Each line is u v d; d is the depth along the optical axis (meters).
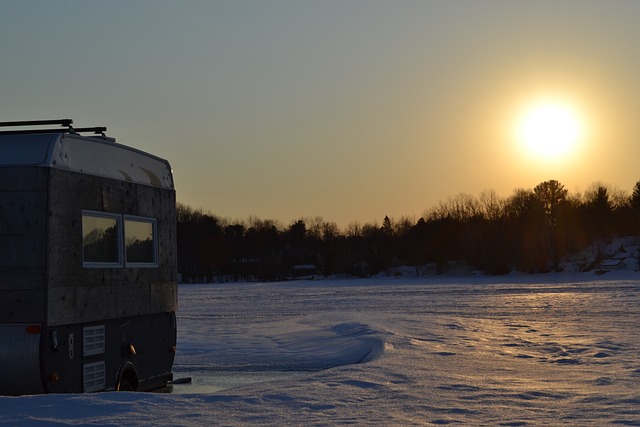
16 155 9.49
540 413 9.65
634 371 14.09
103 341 10.55
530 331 24.00
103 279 10.52
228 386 15.61
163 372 12.41
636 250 131.25
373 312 39.81
